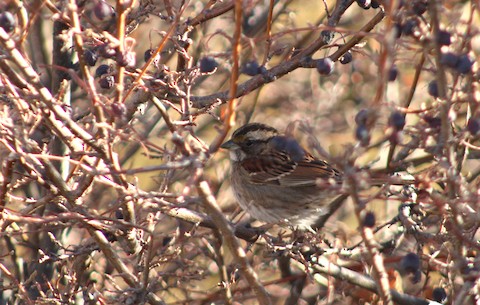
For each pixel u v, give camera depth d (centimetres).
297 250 1028
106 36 770
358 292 1163
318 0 1856
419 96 1608
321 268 1114
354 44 1051
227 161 1568
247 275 827
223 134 750
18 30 831
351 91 1747
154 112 1495
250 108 1586
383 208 1406
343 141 1672
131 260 1130
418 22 740
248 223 1312
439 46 715
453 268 796
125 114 800
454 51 757
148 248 973
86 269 1155
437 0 712
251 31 1536
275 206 1323
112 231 932
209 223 1043
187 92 930
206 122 1666
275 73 1061
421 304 1073
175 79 996
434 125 762
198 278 1040
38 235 1228
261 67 852
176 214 1012
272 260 1245
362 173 699
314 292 1375
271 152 1324
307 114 1688
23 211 926
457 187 763
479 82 764
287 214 1318
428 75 1627
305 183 1301
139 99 944
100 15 798
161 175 1245
